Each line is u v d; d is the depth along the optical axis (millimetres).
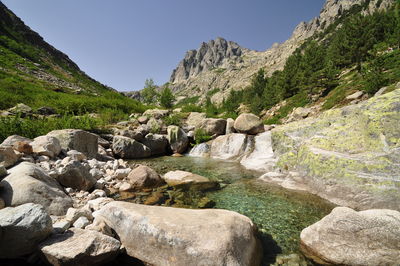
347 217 4059
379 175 6176
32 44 65250
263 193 7750
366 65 36406
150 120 22047
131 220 4121
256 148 14820
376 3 104688
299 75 55875
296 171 8758
